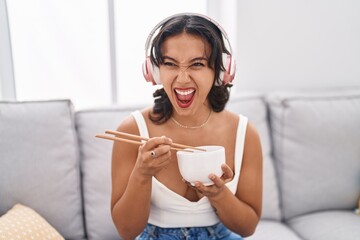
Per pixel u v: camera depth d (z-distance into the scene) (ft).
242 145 3.62
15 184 4.24
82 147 4.72
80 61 5.66
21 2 5.36
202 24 3.01
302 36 5.91
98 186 4.59
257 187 3.65
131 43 5.79
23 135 4.33
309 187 5.05
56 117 4.48
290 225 5.00
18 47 5.48
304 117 5.06
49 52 5.56
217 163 2.89
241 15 5.67
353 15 5.97
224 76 3.21
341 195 5.10
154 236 3.50
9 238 3.60
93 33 5.62
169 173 3.47
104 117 4.78
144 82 5.92
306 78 6.06
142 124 3.55
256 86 5.96
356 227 4.55
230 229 3.60
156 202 3.42
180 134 3.57
